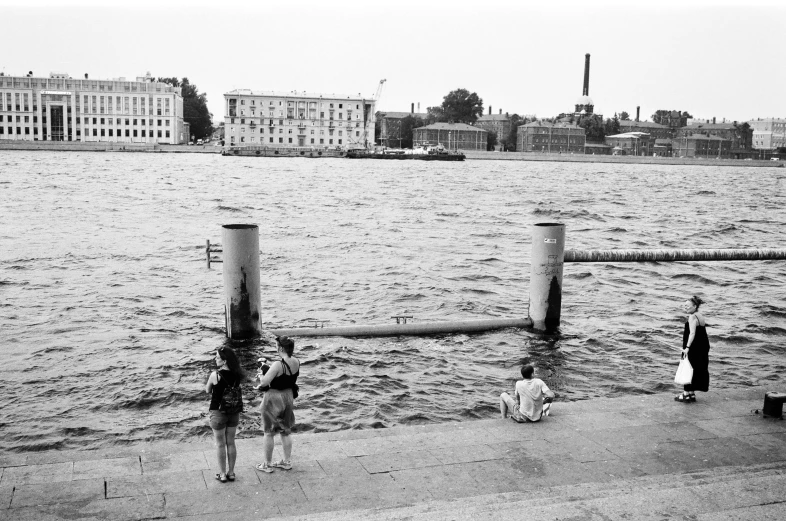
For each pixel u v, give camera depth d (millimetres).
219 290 32969
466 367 21656
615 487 9984
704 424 12898
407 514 9078
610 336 25172
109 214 65312
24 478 10516
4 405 18750
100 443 16609
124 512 9539
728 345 24734
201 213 68125
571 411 13641
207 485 10359
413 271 39000
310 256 43844
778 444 12031
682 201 97562
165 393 19641
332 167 172125
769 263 41625
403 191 103125
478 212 75500
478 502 9516
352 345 23359
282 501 9906
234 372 10422
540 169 192750
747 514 8758
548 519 8617
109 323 27016
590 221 70312
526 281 37031
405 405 18734
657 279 36625
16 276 35781
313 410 18328
